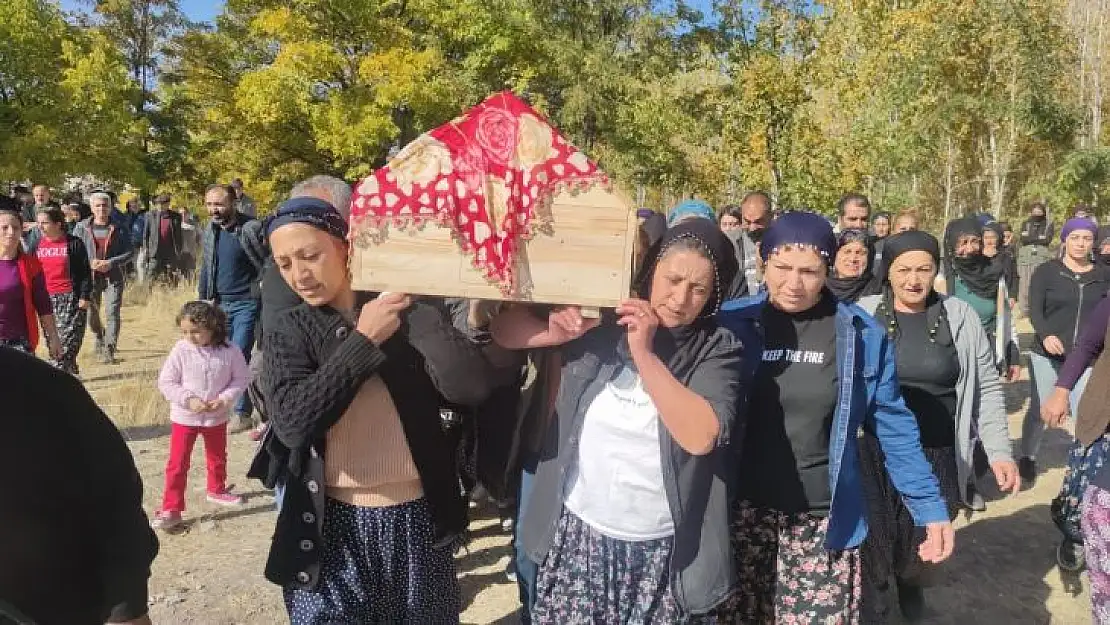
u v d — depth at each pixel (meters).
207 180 34.03
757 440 2.93
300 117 27.16
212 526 5.18
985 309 7.15
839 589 2.88
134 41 38.81
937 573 4.05
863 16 19.09
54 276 8.26
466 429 2.73
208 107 30.59
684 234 2.40
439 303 2.48
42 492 1.51
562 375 2.53
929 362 3.91
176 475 5.09
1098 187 20.83
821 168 16.56
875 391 2.95
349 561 2.44
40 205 11.94
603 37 30.20
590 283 2.31
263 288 4.08
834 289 4.92
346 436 2.42
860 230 4.90
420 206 2.28
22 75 29.02
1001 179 20.84
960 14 19.09
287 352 2.35
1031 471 6.19
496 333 2.46
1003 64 19.66
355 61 26.89
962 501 3.98
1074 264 5.80
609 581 2.46
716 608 2.69
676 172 27.92
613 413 2.44
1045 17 19.94
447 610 2.59
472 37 28.08
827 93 18.89
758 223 6.32
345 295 2.46
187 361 5.18
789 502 2.88
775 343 2.93
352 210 2.29
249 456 6.57
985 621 4.26
